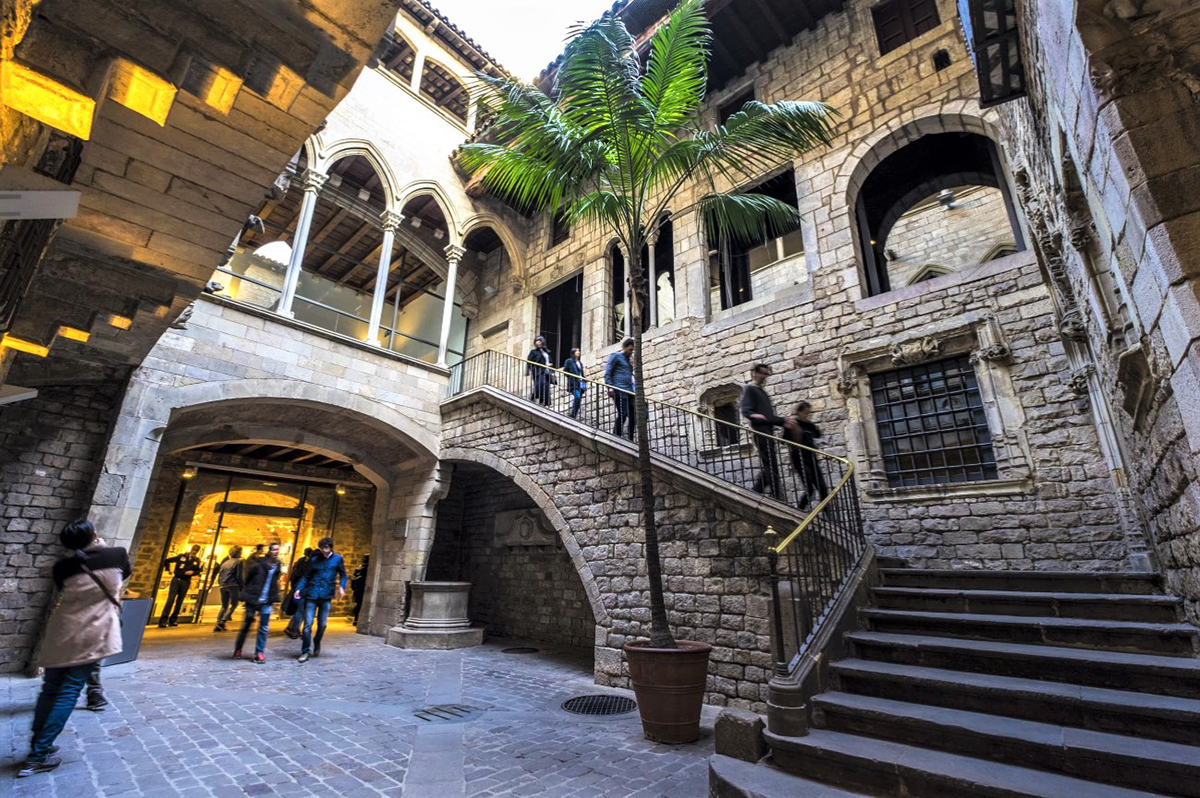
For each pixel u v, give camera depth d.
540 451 7.48
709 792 2.91
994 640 3.50
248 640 8.86
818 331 7.47
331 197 11.81
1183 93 1.84
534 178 5.36
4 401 4.44
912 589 4.21
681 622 5.21
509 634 10.22
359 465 10.59
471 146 5.59
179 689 5.20
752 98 9.76
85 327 4.60
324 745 3.70
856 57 8.33
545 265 12.59
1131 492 4.81
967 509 5.77
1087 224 3.11
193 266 4.20
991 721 2.73
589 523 6.41
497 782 3.08
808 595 3.82
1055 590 3.98
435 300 15.68
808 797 2.53
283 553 13.21
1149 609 3.30
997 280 6.19
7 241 2.45
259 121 2.93
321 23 2.24
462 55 12.65
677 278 9.59
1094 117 2.11
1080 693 2.71
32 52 1.98
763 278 14.18
